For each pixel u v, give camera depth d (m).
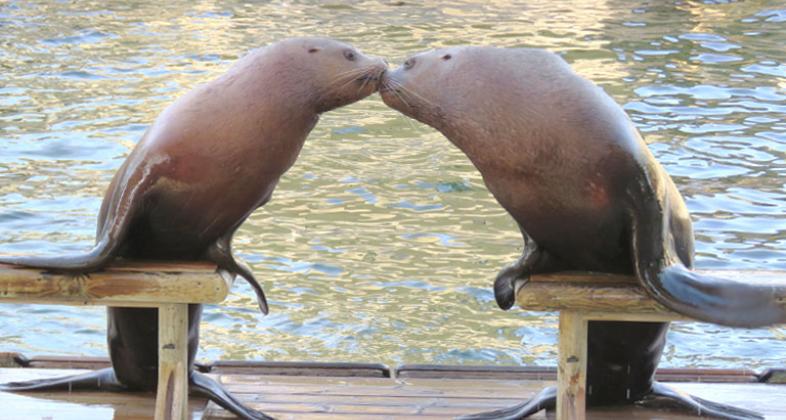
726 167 26.92
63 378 13.67
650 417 13.12
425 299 20.12
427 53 12.54
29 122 30.08
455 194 25.73
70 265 11.47
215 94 12.17
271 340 18.47
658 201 11.25
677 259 11.38
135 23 42.47
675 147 28.38
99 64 36.38
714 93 33.31
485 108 11.84
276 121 12.19
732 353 18.41
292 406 13.37
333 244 22.58
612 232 11.59
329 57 12.49
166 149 11.82
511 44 38.94
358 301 19.98
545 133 11.52
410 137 30.33
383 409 13.26
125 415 12.83
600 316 11.62
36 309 19.72
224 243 12.49
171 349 11.97
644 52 38.06
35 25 41.81
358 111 33.00
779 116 31.14
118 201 11.77
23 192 24.62
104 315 19.56
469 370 14.66
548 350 18.28
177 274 11.62
